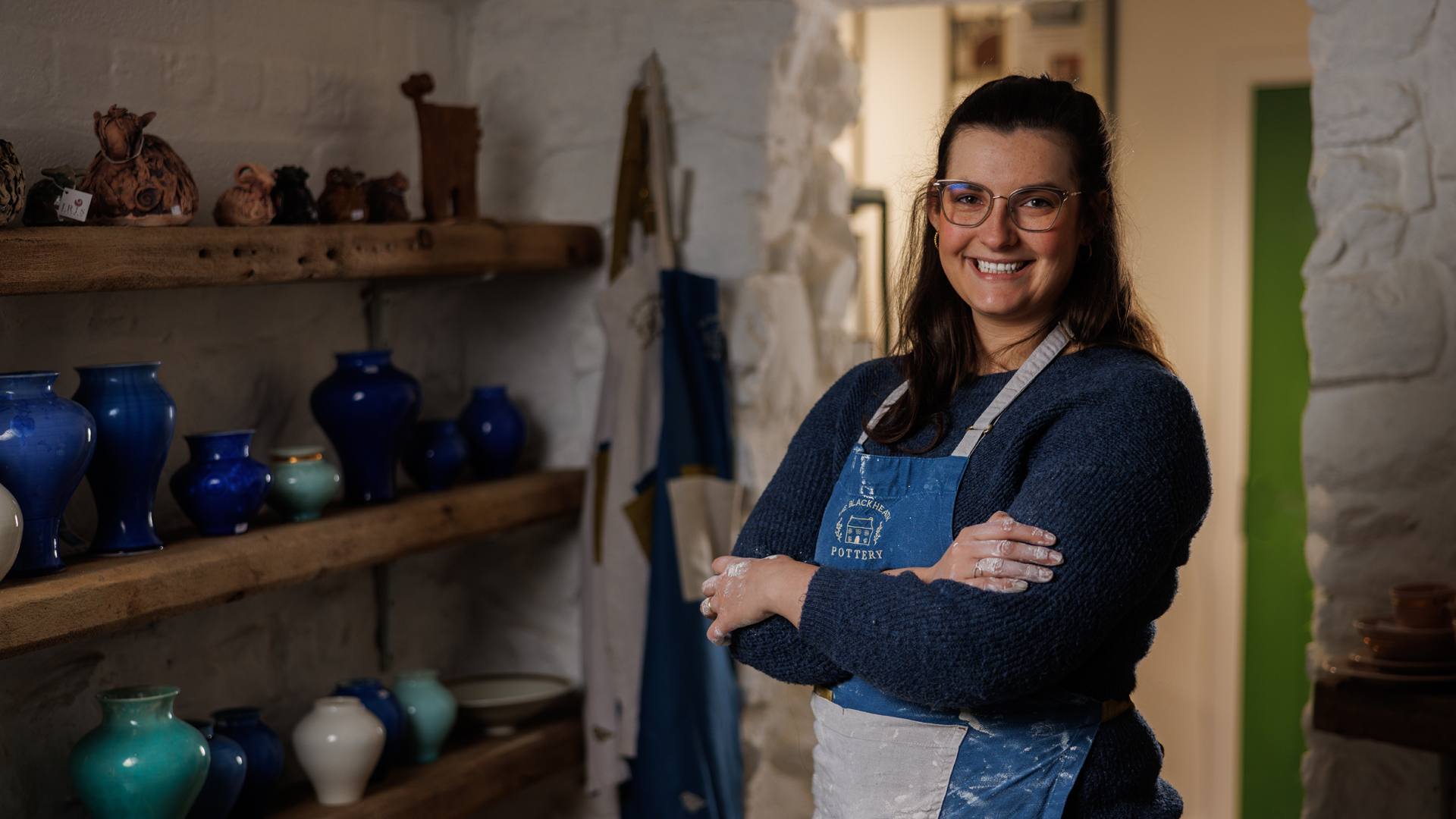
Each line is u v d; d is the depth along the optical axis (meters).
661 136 2.44
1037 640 1.09
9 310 1.74
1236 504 3.59
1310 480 2.06
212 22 2.03
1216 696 3.63
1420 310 1.96
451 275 2.27
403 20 2.46
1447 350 1.95
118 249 1.59
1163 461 1.13
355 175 2.04
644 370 2.38
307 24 2.22
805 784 2.62
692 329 2.38
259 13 2.12
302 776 2.26
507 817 2.61
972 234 1.25
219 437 1.86
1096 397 1.18
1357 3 1.98
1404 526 1.99
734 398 2.49
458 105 2.64
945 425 1.31
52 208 1.57
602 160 2.56
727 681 2.38
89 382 1.69
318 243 1.91
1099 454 1.13
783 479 1.42
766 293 2.47
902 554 1.27
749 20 2.40
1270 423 3.54
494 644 2.76
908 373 1.36
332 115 2.28
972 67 3.76
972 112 1.28
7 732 1.74
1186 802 3.67
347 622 2.40
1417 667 1.78
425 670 2.29
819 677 1.29
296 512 1.99
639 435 2.37
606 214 2.57
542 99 2.61
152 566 1.65
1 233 1.45
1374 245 1.99
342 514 2.05
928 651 1.12
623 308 2.40
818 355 2.81
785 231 2.62
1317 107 2.03
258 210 1.84
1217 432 3.59
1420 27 1.94
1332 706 1.81
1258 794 3.60
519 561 2.72
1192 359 3.62
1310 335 2.04
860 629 1.16
